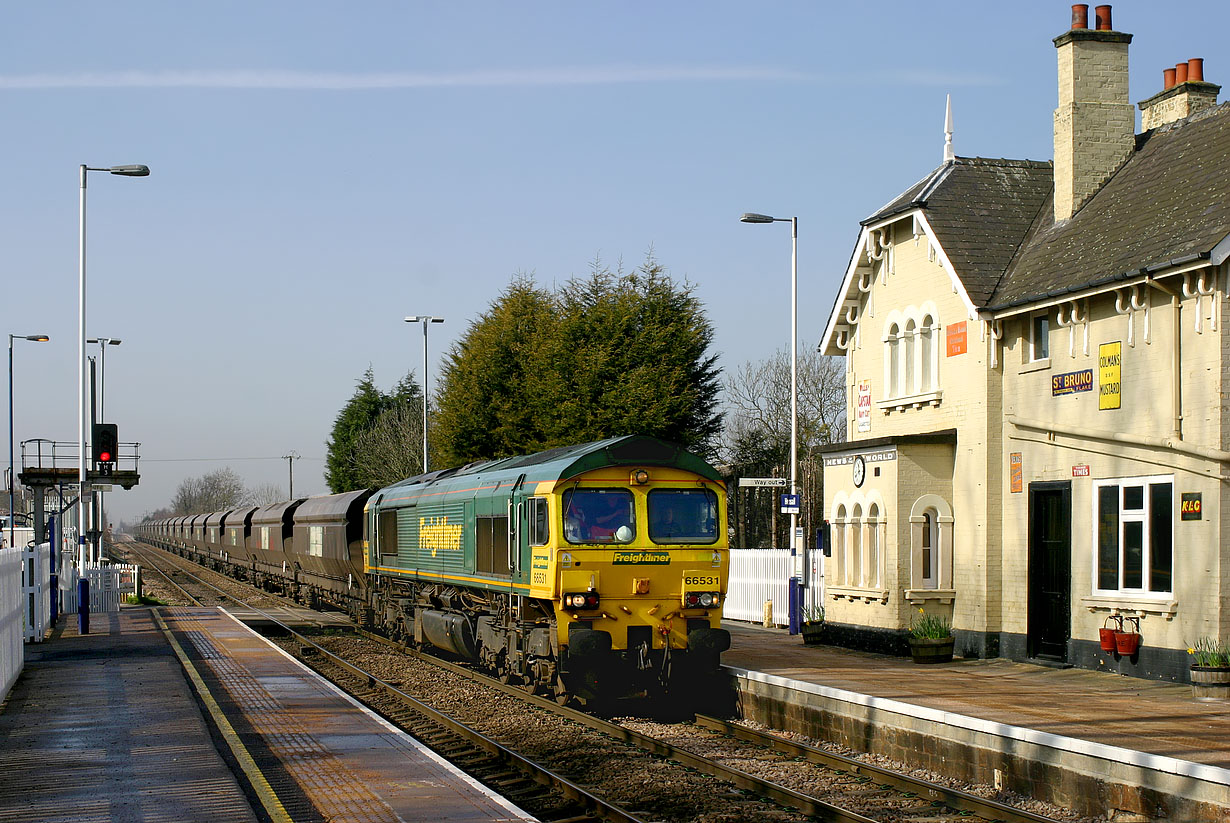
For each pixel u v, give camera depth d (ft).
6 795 35.17
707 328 138.00
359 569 103.96
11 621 58.85
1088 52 67.41
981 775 40.14
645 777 42.32
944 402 69.67
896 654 68.28
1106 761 35.04
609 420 128.47
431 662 78.38
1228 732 39.52
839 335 82.58
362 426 251.60
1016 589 63.98
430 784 37.04
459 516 71.10
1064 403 60.49
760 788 39.83
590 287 138.21
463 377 153.48
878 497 71.20
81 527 104.83
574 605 55.36
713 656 57.00
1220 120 61.16
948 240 68.64
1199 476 51.55
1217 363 50.49
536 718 54.80
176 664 68.28
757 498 169.58
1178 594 52.70
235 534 178.81
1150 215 58.23
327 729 47.24
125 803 34.14
